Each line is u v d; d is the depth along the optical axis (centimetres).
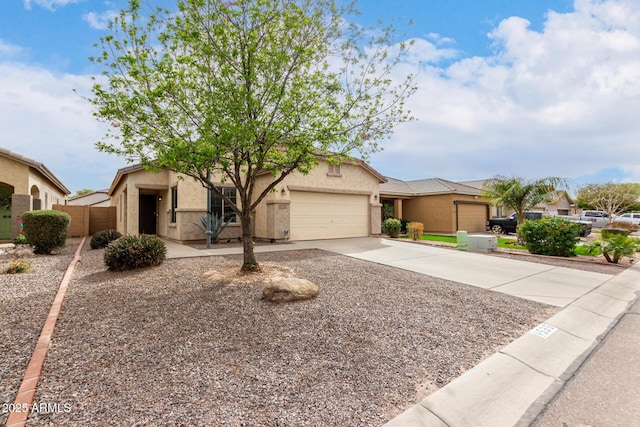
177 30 519
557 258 1063
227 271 717
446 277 752
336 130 588
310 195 1497
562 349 391
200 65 550
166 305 493
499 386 301
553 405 275
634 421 251
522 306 547
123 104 508
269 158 659
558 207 3556
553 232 1125
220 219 1413
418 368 327
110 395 263
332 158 636
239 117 541
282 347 363
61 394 263
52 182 1697
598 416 258
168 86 517
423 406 261
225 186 1420
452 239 1698
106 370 304
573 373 334
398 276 741
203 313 462
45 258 912
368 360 340
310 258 950
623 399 283
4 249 1067
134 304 495
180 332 396
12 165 1248
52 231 974
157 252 775
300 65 580
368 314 477
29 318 427
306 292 533
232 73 555
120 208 1797
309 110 573
